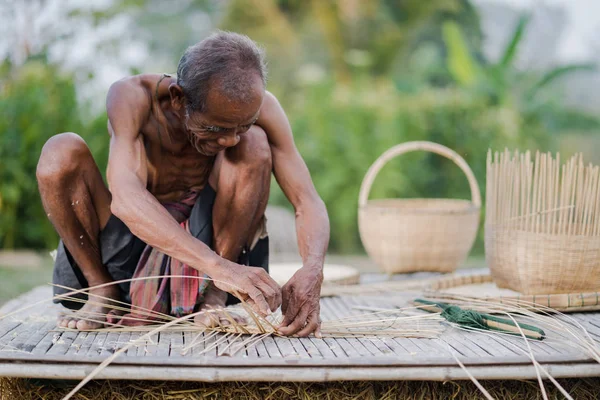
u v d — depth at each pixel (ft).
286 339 6.74
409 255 11.68
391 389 6.41
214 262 6.48
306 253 7.29
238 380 5.65
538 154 8.62
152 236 6.56
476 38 41.93
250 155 7.17
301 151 22.99
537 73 27.37
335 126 22.97
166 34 57.67
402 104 23.27
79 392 6.27
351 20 40.06
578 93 47.03
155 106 7.43
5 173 19.75
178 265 7.27
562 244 8.45
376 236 11.98
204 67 6.45
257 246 7.98
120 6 24.02
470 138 22.98
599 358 5.86
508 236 8.90
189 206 7.80
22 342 6.56
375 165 12.51
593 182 8.43
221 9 51.49
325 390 6.33
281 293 6.72
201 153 7.34
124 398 6.27
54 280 7.79
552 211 8.52
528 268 8.64
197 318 7.25
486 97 23.80
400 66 40.22
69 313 7.39
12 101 20.24
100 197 7.43
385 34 39.83
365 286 9.92
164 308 7.31
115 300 7.43
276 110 7.86
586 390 6.57
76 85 21.39
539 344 6.59
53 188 7.09
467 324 7.25
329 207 23.07
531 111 24.73
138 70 22.21
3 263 18.31
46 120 20.24
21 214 20.29
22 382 6.30
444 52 42.09
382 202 13.67
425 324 7.47
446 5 40.14
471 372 5.74
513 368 5.80
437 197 23.20
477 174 22.97
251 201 7.29
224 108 6.42
